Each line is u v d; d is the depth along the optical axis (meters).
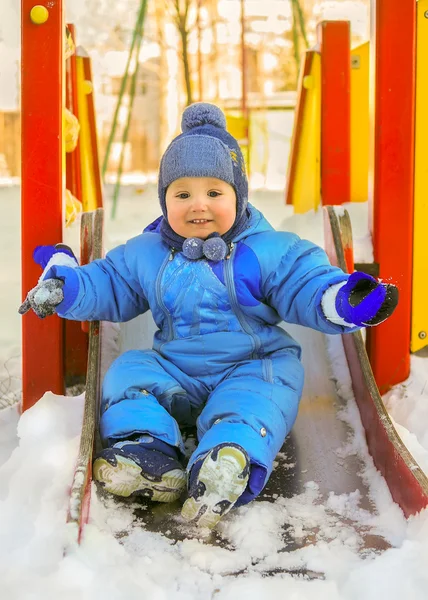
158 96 7.64
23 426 2.05
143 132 7.77
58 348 2.39
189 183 1.99
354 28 6.71
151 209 5.63
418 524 1.62
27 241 2.36
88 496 1.70
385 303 1.64
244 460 1.64
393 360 2.58
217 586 1.47
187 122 2.12
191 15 7.10
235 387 1.93
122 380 1.97
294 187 4.20
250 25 7.29
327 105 3.54
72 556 1.48
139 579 1.46
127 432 1.83
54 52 2.33
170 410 2.00
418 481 1.67
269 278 2.03
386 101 2.48
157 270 2.09
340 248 2.43
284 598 1.39
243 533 1.67
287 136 7.56
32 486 1.75
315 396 2.37
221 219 2.01
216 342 2.04
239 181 2.03
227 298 2.04
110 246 3.48
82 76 3.71
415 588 1.39
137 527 1.71
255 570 1.54
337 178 3.59
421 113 2.53
